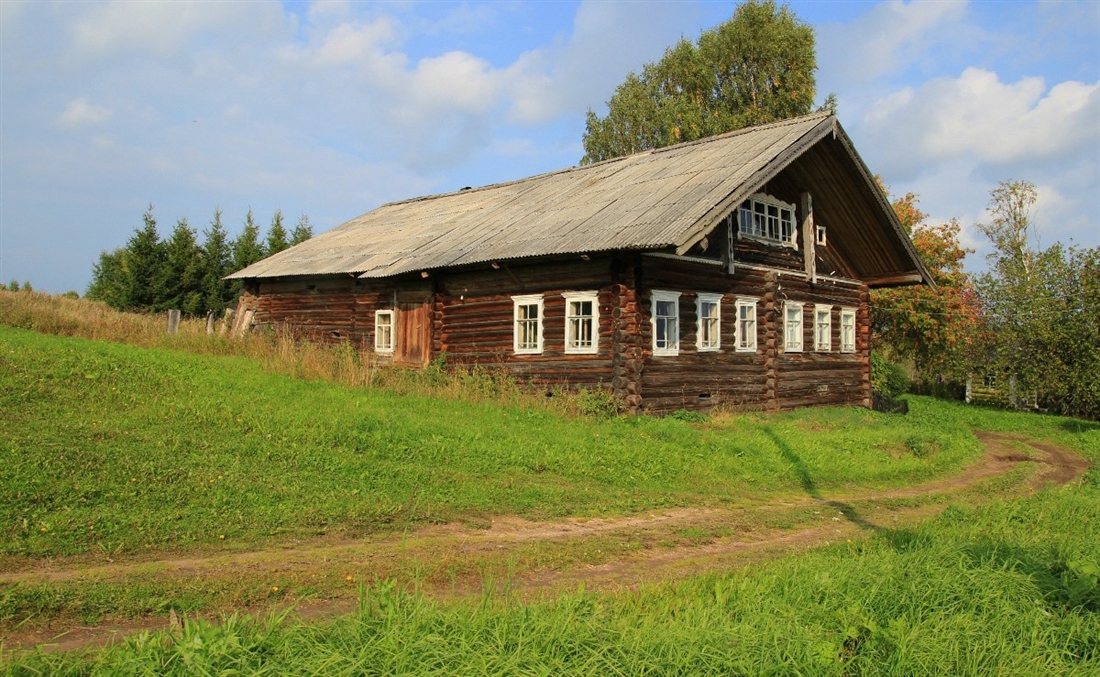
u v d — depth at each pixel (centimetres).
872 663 502
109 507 749
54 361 1404
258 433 1101
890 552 728
